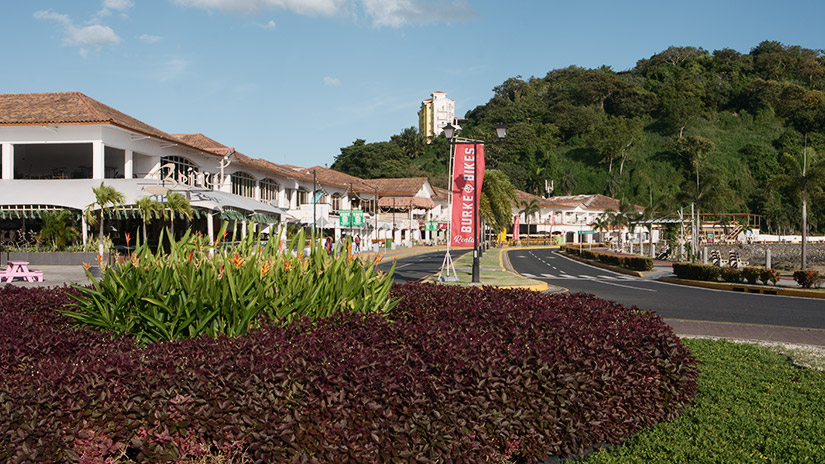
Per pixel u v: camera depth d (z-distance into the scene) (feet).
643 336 19.38
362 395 12.91
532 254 191.72
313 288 21.29
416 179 250.57
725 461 14.98
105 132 103.09
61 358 16.37
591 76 481.46
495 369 14.67
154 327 19.53
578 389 15.39
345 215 148.15
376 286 23.34
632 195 408.87
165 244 119.03
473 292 28.73
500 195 142.92
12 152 104.37
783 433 17.06
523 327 19.81
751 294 64.69
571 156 444.14
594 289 68.90
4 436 11.33
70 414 12.31
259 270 20.34
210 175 133.80
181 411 12.69
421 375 13.88
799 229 352.08
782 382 23.02
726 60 509.35
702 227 283.38
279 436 12.27
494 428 13.94
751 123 453.99
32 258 91.71
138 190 96.73
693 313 47.26
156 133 118.11
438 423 13.00
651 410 17.63
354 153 384.68
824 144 429.38
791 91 457.68
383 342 16.76
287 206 178.29
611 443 16.37
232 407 12.89
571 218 335.26
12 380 12.82
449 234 68.80
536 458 14.80
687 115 445.78
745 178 402.93
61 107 105.09
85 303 20.81
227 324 19.38
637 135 437.17
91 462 12.32
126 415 12.60
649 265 100.48
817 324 41.68
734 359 27.04
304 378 13.32
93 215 93.09
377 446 12.60
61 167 129.80
